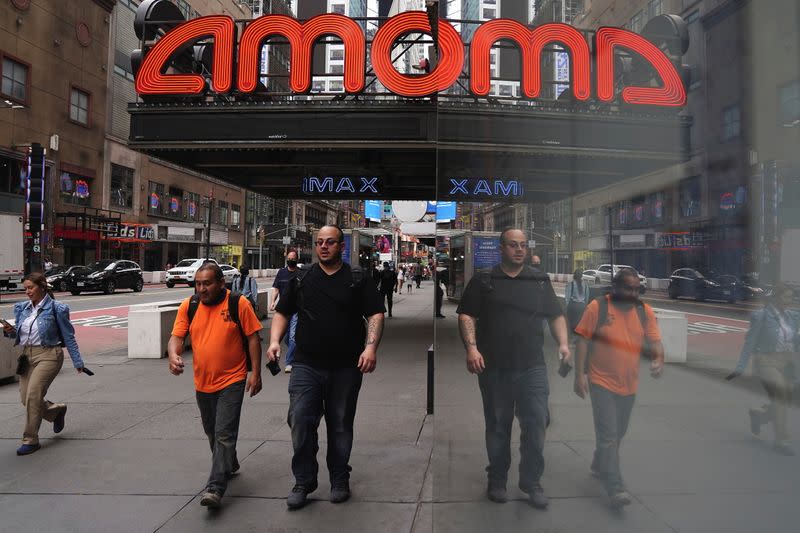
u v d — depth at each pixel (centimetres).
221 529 301
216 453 338
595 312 145
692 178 114
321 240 355
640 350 136
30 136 2950
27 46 2931
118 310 1731
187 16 4044
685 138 120
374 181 1224
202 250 5031
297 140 858
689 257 114
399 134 841
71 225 3250
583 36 189
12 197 2367
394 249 2886
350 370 355
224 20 865
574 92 181
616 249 136
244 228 5953
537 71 205
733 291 105
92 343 1075
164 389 654
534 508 170
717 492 127
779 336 103
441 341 188
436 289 197
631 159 134
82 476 378
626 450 145
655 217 124
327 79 5047
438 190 185
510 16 222
